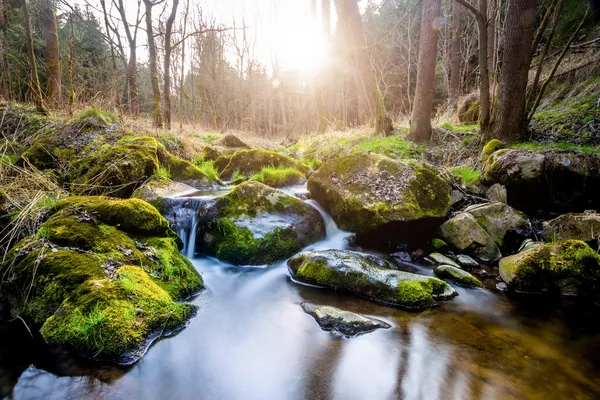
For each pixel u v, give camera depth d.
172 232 4.51
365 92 11.62
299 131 19.34
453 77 15.82
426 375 2.71
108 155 6.21
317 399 2.45
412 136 9.33
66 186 5.82
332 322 3.36
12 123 7.49
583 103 8.25
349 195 5.80
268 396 2.47
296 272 4.53
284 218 5.48
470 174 6.68
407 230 5.49
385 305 3.82
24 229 3.92
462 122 11.10
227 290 4.21
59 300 2.94
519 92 7.28
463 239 5.22
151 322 2.98
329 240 5.74
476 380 2.65
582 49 9.81
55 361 2.66
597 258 4.05
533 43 7.04
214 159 9.55
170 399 2.38
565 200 5.53
